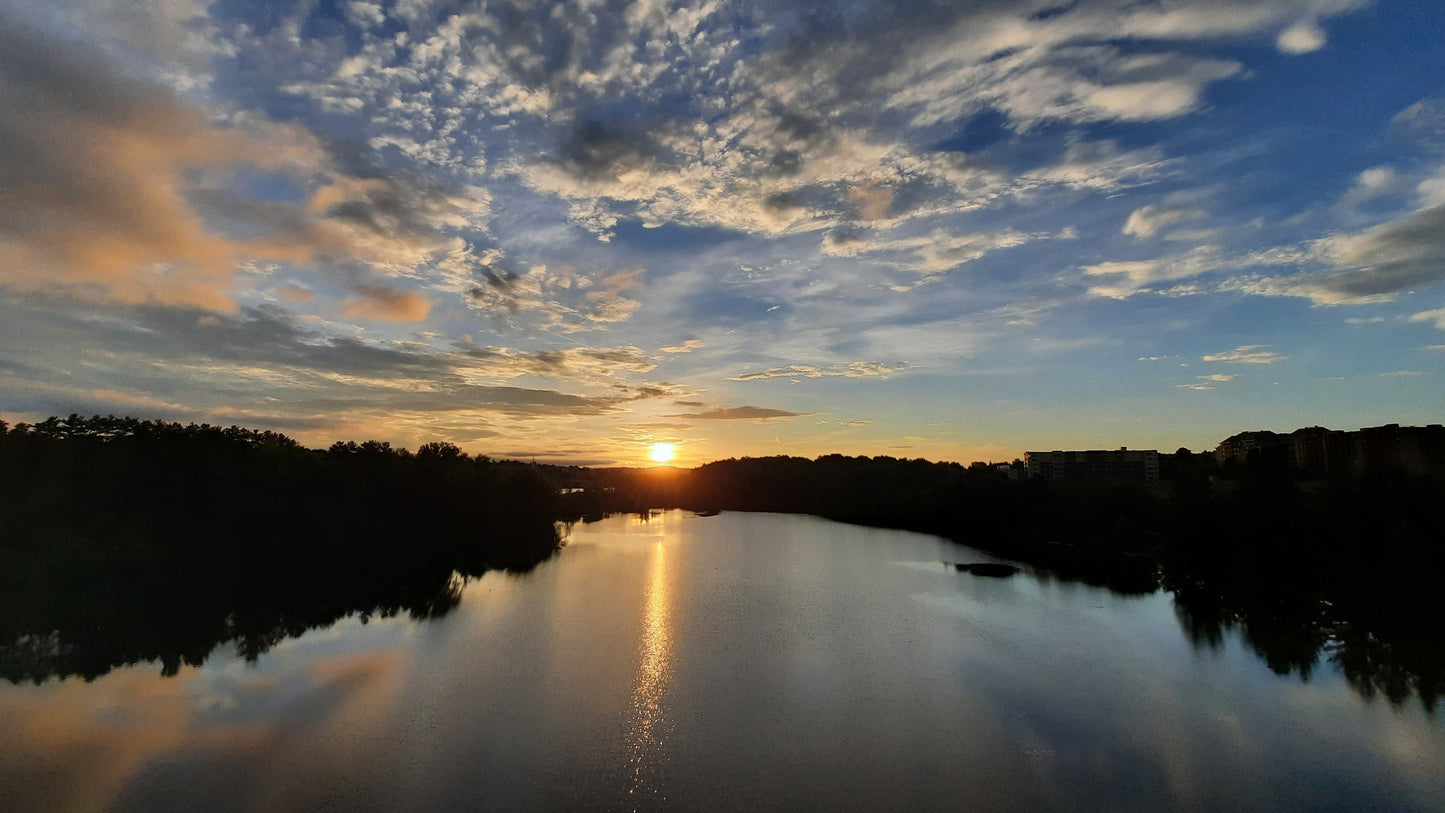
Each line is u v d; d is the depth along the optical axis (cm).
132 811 2264
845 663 3931
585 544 9712
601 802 2373
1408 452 8744
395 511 8681
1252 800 2439
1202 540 7056
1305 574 6153
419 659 3941
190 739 2809
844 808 2358
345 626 4725
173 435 6291
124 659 3878
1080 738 2920
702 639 4431
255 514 6431
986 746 2836
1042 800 2420
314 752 2712
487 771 2581
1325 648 4247
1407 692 3475
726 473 19388
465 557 8225
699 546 9481
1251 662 3959
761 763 2673
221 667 3747
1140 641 4412
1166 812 2353
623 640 4391
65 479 5247
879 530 11694
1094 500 9456
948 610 5316
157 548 5491
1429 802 2430
